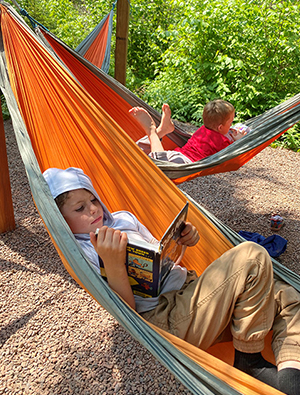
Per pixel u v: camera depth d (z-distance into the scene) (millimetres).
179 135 3375
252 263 1451
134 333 1334
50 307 2568
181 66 7117
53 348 2254
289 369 1425
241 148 2590
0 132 2996
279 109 3135
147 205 2094
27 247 3168
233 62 6340
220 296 1479
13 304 2586
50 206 1532
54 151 2088
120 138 1974
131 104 3160
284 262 3184
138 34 8438
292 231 3652
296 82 6586
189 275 1847
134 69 8602
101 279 1421
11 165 4645
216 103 2988
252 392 1322
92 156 2084
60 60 2525
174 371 1258
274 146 5938
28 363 2162
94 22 8445
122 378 2078
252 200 4270
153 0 8422
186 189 4445
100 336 2338
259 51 6516
